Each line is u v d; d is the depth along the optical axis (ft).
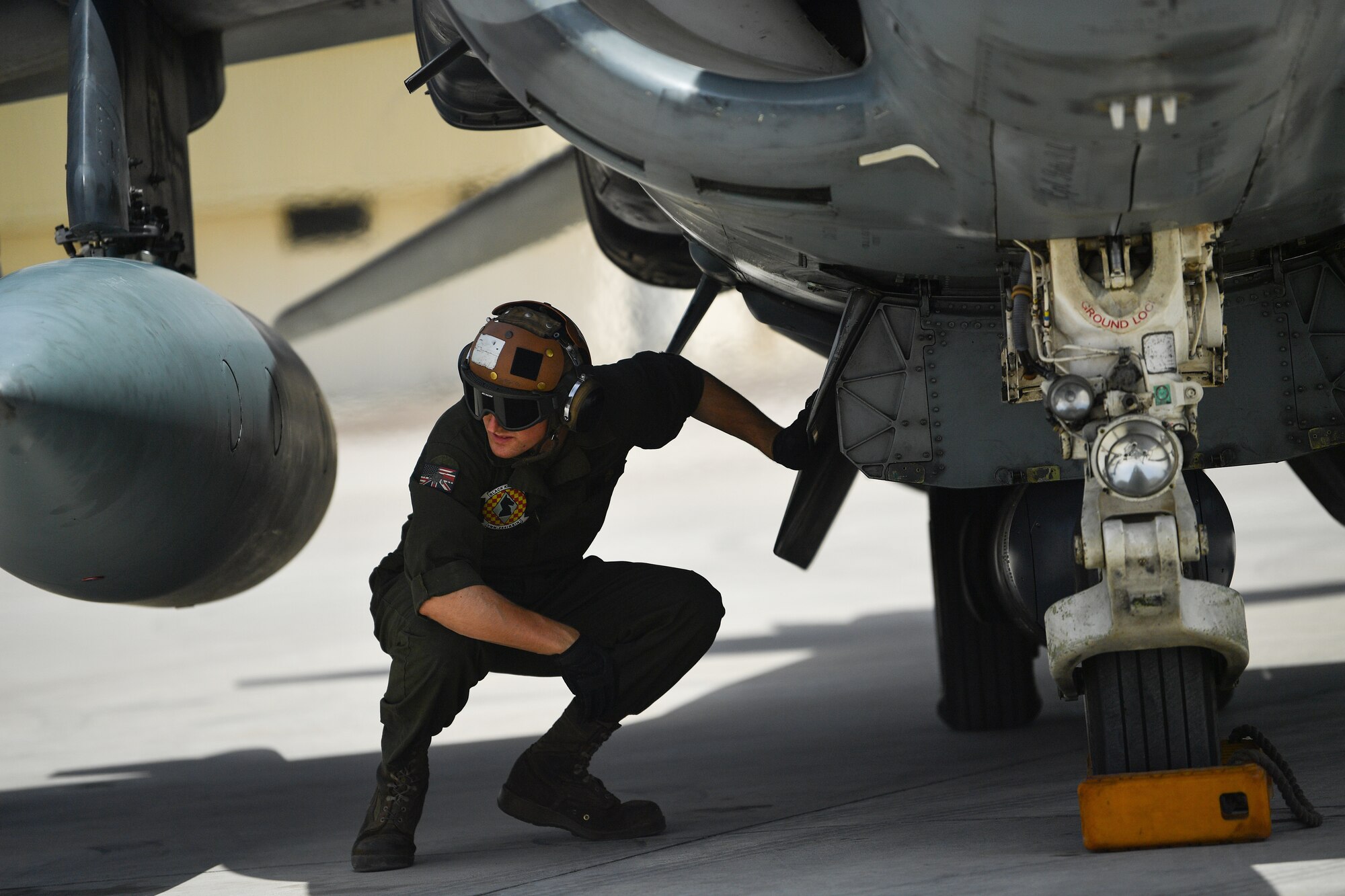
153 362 37.70
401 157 259.19
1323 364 35.63
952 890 27.02
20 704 89.76
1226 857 27.27
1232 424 35.81
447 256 85.97
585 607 37.19
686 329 49.21
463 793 48.70
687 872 31.78
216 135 260.21
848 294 38.63
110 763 65.05
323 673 94.68
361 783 53.42
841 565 143.64
